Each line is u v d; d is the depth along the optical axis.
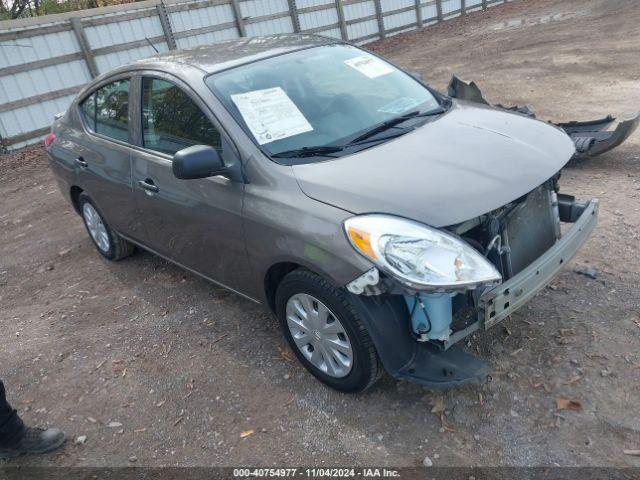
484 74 10.98
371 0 18.12
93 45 11.84
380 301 2.73
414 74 4.23
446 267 2.48
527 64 11.18
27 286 5.20
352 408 3.07
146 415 3.29
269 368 3.49
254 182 3.15
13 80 10.67
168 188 3.74
